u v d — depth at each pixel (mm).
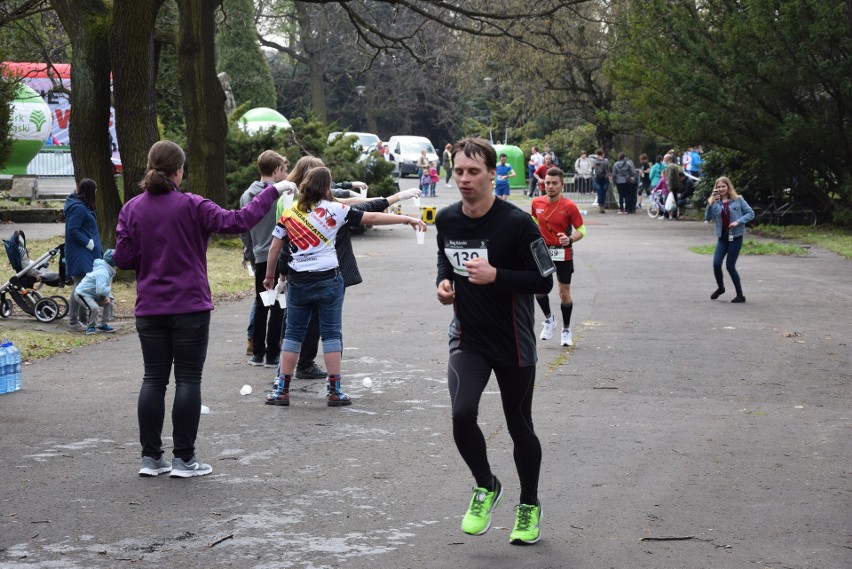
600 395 8859
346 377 9789
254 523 5641
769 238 25344
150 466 6555
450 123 74438
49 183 37500
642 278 17719
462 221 5188
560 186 11180
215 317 14039
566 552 5164
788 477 6438
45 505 5961
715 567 4945
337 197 9719
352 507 5918
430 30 43312
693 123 25953
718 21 26906
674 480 6383
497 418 8047
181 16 21594
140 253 6480
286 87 73062
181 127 32562
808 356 10719
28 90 32375
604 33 35469
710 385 9289
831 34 24156
